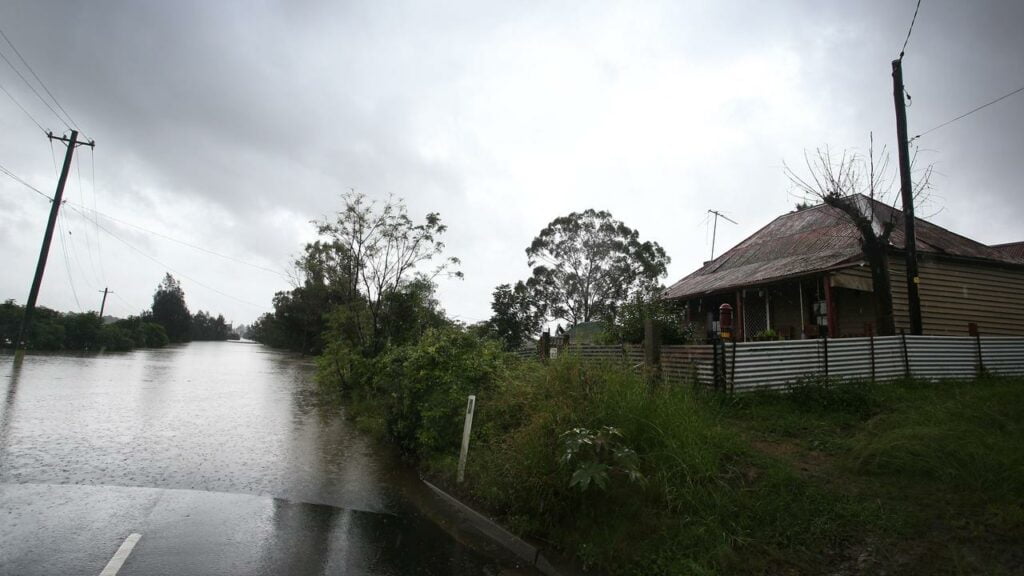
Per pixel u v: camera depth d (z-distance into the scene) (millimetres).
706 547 4113
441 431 7930
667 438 5117
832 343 8852
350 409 13281
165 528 4957
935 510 4203
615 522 4594
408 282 17281
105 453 7625
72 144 26781
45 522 4906
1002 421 5809
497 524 5438
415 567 4504
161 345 54188
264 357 45781
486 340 9664
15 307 30516
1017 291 14969
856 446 5598
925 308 13539
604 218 38406
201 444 8680
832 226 16359
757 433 6613
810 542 4066
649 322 9273
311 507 5898
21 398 12258
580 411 5477
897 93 10984
